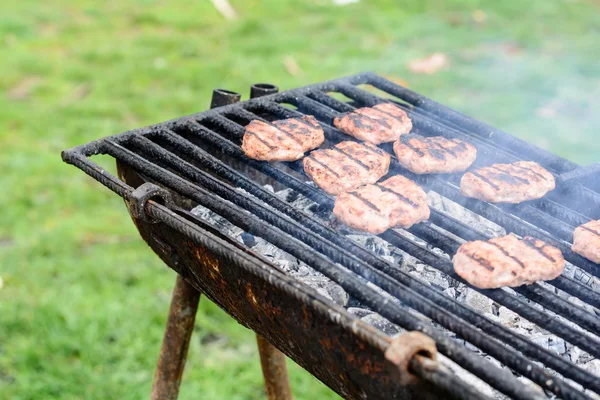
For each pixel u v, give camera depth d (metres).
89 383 2.48
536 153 1.83
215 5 5.74
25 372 2.51
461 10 5.71
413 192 1.58
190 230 1.32
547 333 1.45
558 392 1.08
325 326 1.18
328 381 1.31
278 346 1.43
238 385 2.52
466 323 1.19
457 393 0.96
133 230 3.26
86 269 2.97
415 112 2.06
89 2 5.81
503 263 1.34
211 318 2.82
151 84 4.48
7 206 3.32
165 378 1.97
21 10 5.50
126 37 5.18
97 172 1.50
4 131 3.90
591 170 1.72
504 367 1.38
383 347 1.04
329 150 1.75
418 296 1.24
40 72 4.59
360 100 2.03
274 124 1.80
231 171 1.61
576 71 4.68
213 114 1.84
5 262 2.98
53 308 2.75
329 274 1.25
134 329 2.70
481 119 4.02
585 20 5.54
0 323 2.69
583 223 1.60
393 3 5.84
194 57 4.86
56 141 3.83
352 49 4.93
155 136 1.73
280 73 4.58
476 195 1.64
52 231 3.18
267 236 1.35
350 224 1.51
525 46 5.06
